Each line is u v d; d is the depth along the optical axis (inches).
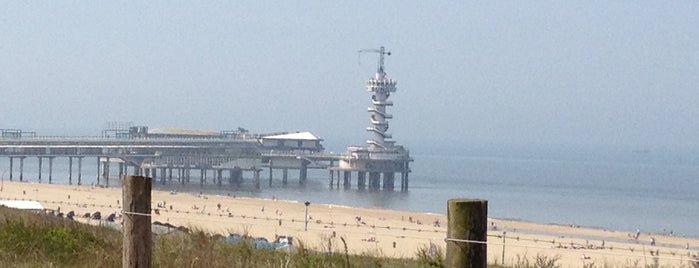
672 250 3430.1
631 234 4638.3
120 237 917.8
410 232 3764.8
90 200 5241.1
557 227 4958.2
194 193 7411.4
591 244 3430.1
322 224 4136.3
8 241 798.5
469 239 437.4
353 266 796.0
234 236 1080.2
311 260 777.6
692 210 7529.5
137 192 566.9
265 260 772.6
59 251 791.7
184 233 969.5
